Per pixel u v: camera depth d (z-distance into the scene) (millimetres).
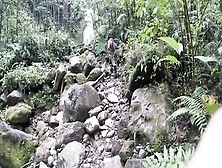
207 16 2969
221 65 2764
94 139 3453
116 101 3926
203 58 2494
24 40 5980
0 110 4707
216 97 2666
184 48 2854
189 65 2869
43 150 3510
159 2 2961
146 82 3441
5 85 4984
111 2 5766
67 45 6562
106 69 4938
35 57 5945
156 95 3119
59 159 3299
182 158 1971
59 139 3525
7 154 3604
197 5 2896
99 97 4027
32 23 6930
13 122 4262
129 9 5000
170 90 3061
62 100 4504
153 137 2797
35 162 3479
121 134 3256
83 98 3865
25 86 4977
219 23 2959
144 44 3246
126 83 3922
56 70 5152
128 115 3273
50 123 4148
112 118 3656
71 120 3832
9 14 6402
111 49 4879
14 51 5789
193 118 2357
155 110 2967
